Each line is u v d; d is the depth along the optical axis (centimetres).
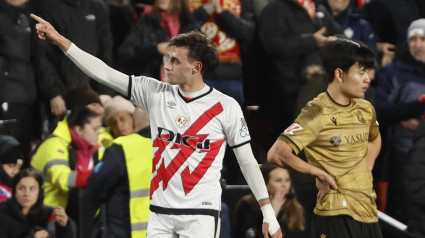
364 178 1948
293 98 2833
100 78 1816
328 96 1936
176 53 1789
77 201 2359
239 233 2308
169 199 1792
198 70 1795
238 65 2836
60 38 1788
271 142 2900
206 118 1791
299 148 1903
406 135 2753
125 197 2225
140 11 3042
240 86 2828
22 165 2544
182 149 1784
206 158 1791
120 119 2419
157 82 1836
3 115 2684
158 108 1808
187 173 1784
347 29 2986
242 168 1834
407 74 2798
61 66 2783
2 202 2303
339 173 1928
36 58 2758
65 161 2397
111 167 2198
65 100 2777
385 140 2792
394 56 2850
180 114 1792
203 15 2827
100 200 2236
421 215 2416
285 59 2825
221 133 1808
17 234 2283
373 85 2825
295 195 2320
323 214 1942
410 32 2798
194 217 1783
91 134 2436
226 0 2855
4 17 2709
